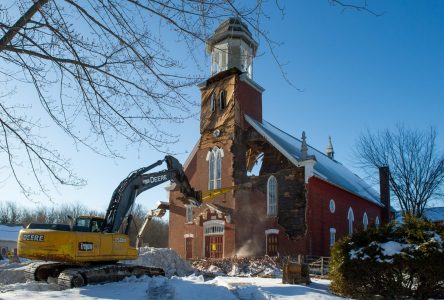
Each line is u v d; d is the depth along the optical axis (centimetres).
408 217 1540
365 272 1434
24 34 886
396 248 1416
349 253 1483
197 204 2341
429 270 1362
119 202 1959
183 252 3944
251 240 3522
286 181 3469
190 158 4188
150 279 1814
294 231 3334
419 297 1398
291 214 3378
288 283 1906
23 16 872
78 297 1337
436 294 1389
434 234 1438
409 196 4516
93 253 1806
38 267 1866
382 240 1487
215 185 3847
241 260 3312
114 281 1841
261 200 3559
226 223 3672
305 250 3247
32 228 1856
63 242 1753
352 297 1470
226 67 4066
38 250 1767
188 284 1580
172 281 1662
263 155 3731
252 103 4062
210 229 3800
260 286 1714
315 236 3400
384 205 4888
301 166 3434
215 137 3931
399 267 1387
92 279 1748
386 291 1423
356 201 4300
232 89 3897
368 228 1555
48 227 1850
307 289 1650
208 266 3428
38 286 1664
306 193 3366
